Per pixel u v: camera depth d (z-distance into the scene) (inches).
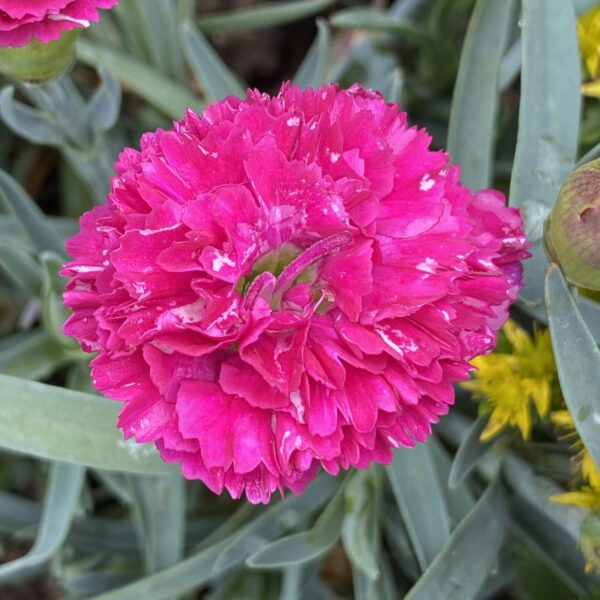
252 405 4.6
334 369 4.7
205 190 4.8
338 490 6.1
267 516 6.2
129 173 4.9
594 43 6.5
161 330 4.6
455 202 5.1
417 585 5.4
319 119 4.8
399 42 8.0
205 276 4.7
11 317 7.8
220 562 5.9
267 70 9.0
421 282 4.8
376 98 5.2
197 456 4.8
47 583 7.8
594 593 5.8
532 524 6.2
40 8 5.0
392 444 4.9
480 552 5.6
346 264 4.8
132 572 6.9
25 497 7.8
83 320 5.0
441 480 6.3
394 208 4.9
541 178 5.8
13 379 5.3
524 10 5.7
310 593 6.9
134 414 4.7
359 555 5.7
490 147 6.3
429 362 4.7
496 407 5.8
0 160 8.2
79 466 6.1
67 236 7.4
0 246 6.4
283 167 4.7
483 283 5.0
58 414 5.4
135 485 6.5
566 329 4.9
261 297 4.8
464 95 6.3
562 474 5.9
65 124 6.3
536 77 5.8
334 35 8.8
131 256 4.6
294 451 4.7
